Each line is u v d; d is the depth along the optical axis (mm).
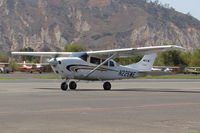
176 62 160125
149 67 44656
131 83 58500
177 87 48500
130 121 19203
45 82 57000
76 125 17984
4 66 133625
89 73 41156
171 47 39344
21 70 129500
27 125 17797
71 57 40750
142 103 27109
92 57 41406
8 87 43875
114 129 17156
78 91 38469
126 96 32750
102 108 23984
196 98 31547
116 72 42531
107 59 41781
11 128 17062
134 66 43812
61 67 40031
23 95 32750
